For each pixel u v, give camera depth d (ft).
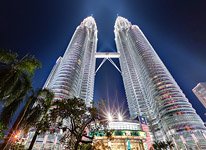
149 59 474.08
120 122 305.32
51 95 90.74
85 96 431.43
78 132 80.02
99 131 90.63
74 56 472.85
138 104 451.94
